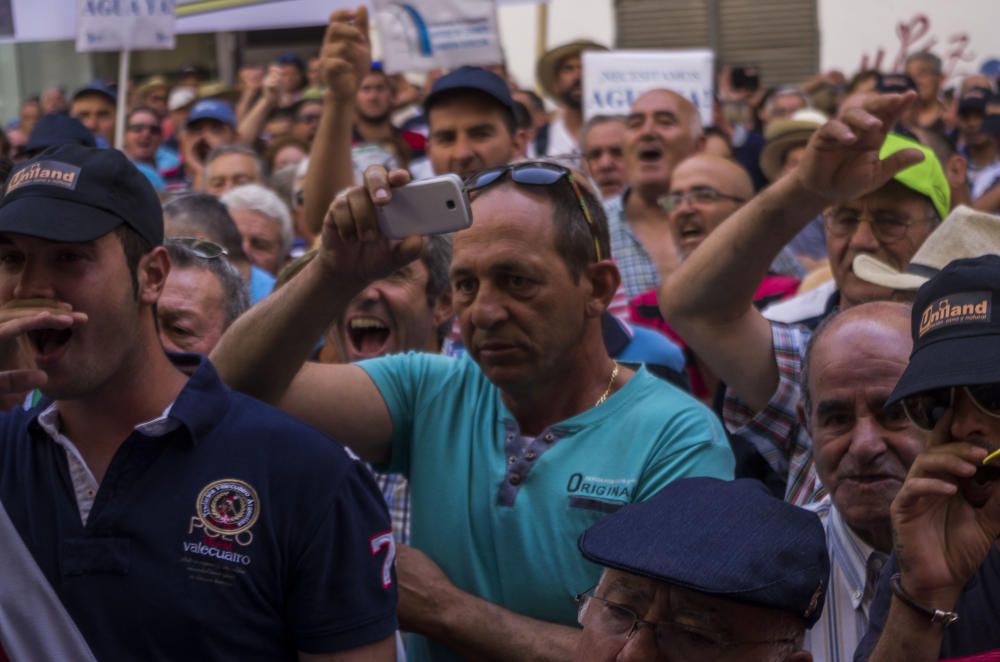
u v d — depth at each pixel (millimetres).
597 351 3291
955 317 2424
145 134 10719
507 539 3152
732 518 2535
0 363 3344
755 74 13094
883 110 3234
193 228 4988
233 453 2764
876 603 2717
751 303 3766
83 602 2678
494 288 3111
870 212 4199
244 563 2717
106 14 6773
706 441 3199
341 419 3354
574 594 3092
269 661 2752
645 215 7219
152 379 2822
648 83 8688
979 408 2396
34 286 2680
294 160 9633
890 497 2883
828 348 2988
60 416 2830
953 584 2418
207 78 18156
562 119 10781
